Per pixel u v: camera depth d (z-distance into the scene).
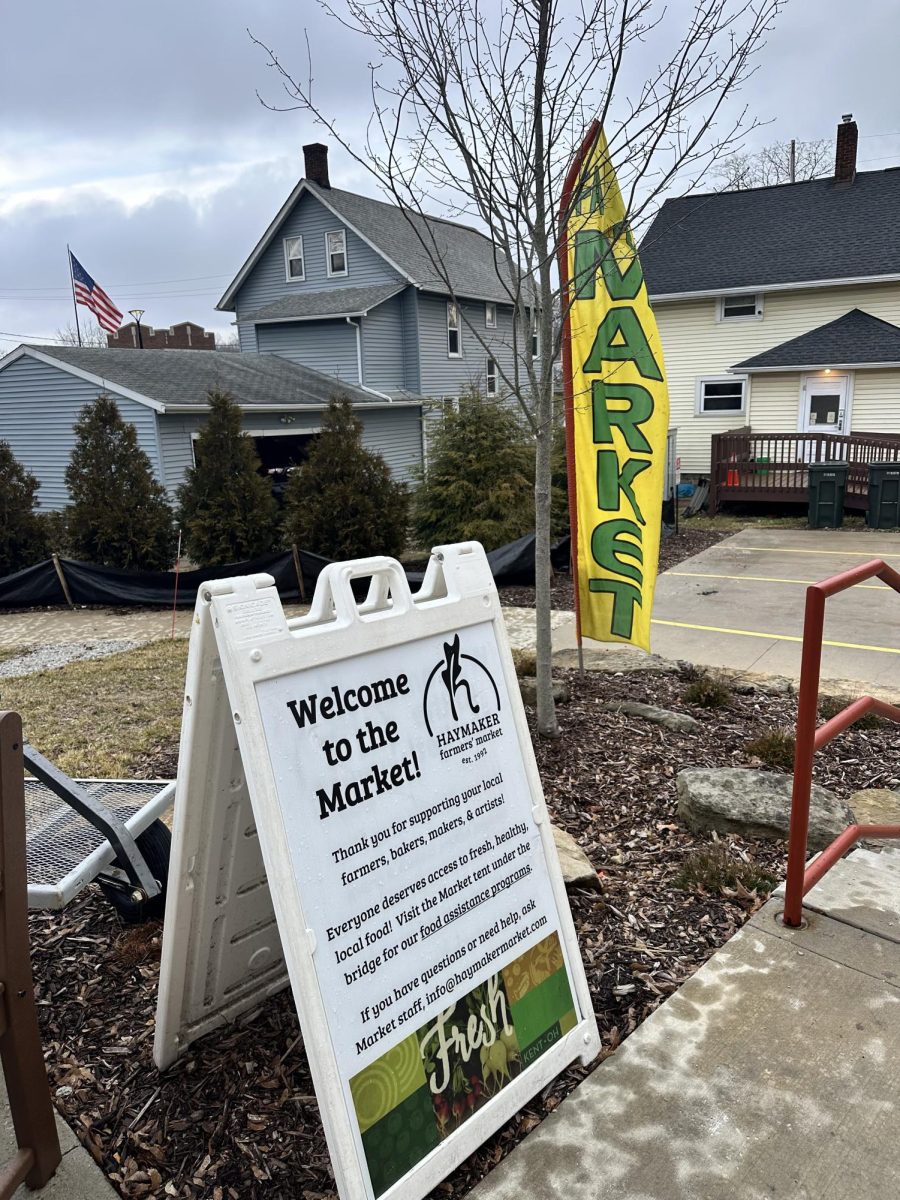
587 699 5.57
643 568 5.10
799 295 19.19
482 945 2.02
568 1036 2.17
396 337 23.38
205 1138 2.06
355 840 1.79
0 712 1.71
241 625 1.68
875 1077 2.17
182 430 16.59
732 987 2.54
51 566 11.66
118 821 2.70
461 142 3.99
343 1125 1.62
